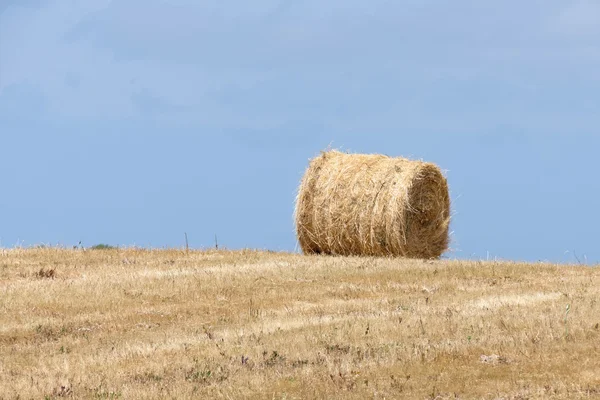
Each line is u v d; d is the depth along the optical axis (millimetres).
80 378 48562
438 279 80875
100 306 69875
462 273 84125
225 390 44156
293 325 60438
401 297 71625
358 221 97312
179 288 76312
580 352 48719
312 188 100562
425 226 99125
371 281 79812
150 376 48531
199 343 56062
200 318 65688
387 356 49688
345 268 86125
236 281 79312
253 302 70875
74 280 80062
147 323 64438
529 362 47031
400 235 96062
